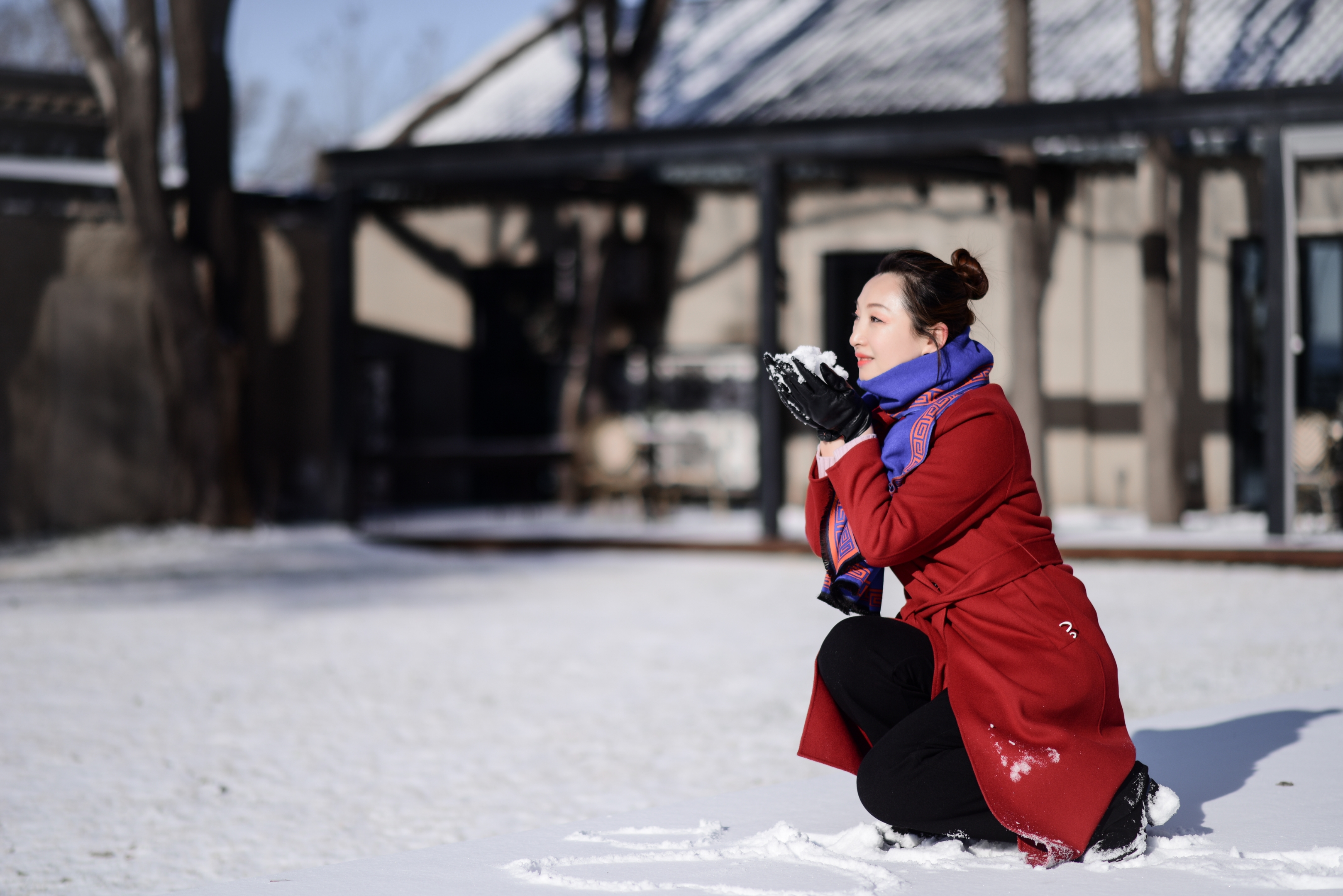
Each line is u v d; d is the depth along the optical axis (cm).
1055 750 685
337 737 1284
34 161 3550
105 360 3200
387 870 734
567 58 4594
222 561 2800
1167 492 3038
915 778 714
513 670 1619
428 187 3709
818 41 4184
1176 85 3281
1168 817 722
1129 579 2366
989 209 3550
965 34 3916
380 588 2412
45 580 2525
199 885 870
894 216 3638
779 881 690
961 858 720
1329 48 3388
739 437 3812
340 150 3164
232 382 3241
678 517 3650
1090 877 682
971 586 694
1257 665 1541
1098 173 3462
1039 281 3133
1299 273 3291
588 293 3803
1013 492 696
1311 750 972
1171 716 1127
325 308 3588
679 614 2069
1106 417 3484
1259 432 3400
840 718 750
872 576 732
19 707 1421
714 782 1104
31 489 3097
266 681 1557
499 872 725
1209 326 3369
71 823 1013
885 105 3588
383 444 4219
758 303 3148
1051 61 3644
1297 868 693
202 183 3241
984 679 689
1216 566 2498
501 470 4178
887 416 712
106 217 3209
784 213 3750
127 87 3133
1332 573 2389
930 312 711
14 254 3089
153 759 1204
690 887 686
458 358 4134
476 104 4516
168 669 1633
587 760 1188
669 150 2905
